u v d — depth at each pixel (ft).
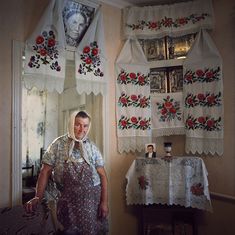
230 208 6.52
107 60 7.16
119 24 7.61
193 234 6.61
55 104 10.65
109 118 7.23
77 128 5.24
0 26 5.49
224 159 6.68
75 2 6.54
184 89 7.16
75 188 4.98
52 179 5.32
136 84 7.38
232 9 6.64
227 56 6.72
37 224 4.53
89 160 5.29
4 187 5.41
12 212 4.87
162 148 7.73
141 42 7.62
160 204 6.66
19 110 5.60
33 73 5.72
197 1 7.05
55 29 6.03
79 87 6.45
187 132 7.07
